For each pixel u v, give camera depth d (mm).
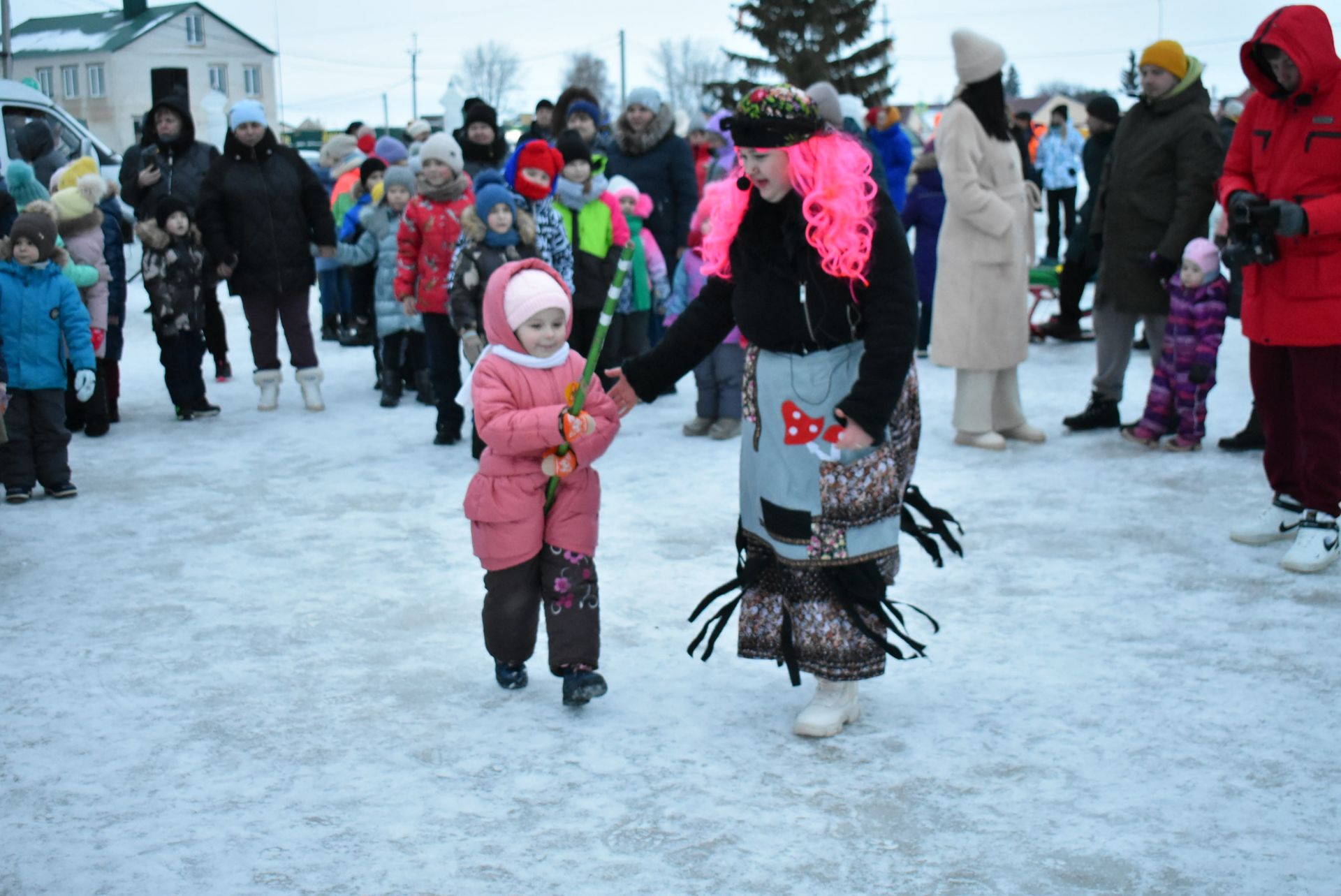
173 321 7734
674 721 3484
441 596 4570
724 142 11227
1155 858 2697
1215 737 3281
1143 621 4145
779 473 3256
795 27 45188
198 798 3059
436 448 7078
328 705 3617
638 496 5914
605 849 2791
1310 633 4000
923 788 3047
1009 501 5641
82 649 4078
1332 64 4379
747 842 2809
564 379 3656
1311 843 2748
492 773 3178
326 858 2764
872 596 3240
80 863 2750
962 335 6492
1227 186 4781
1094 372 8844
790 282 3166
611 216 7453
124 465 6734
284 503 5910
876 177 3258
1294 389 4695
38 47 55156
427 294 6906
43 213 5863
